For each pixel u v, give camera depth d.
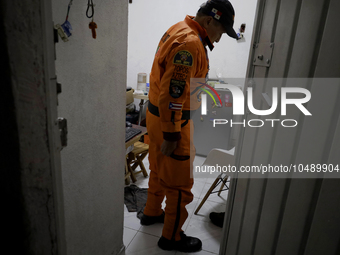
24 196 0.50
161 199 2.20
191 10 4.09
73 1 1.00
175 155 1.74
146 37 4.40
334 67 0.72
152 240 2.06
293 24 0.99
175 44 1.54
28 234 0.52
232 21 1.69
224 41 3.99
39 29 0.48
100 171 1.41
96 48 1.19
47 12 0.50
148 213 2.22
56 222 0.60
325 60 0.76
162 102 1.56
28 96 0.47
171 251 1.95
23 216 0.51
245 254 1.34
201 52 1.60
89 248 1.42
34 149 0.51
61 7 0.94
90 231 1.40
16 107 0.45
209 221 2.35
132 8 4.31
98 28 1.18
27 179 0.50
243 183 1.41
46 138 0.54
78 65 1.09
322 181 0.77
